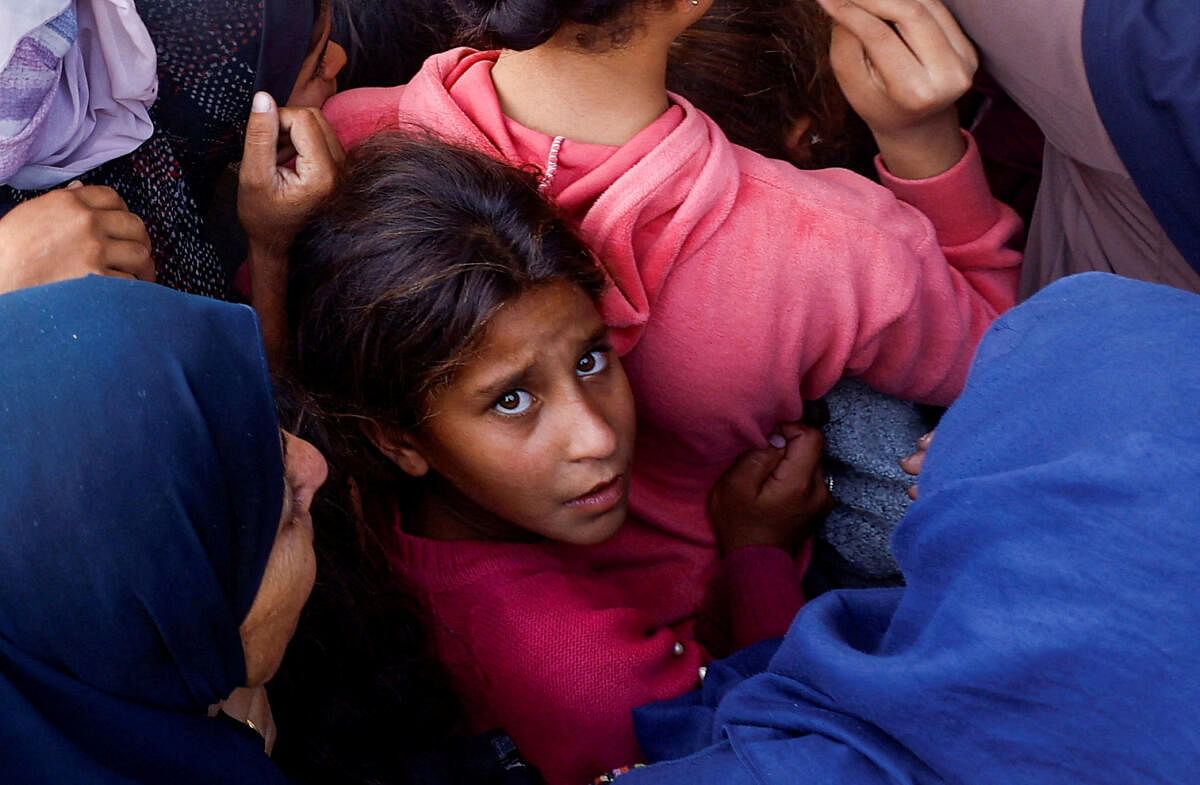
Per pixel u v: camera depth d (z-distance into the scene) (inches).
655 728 40.4
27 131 35.4
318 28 48.4
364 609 42.3
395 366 38.2
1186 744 23.2
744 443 49.5
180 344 27.6
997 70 46.4
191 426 27.2
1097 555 24.1
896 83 45.6
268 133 41.8
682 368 44.1
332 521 42.1
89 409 25.8
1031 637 24.7
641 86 39.5
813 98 53.4
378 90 49.8
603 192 39.3
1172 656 23.0
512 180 38.6
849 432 52.8
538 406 39.6
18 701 25.4
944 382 49.1
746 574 51.1
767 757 30.3
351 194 39.5
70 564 25.5
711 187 39.4
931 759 27.7
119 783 26.3
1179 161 40.6
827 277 42.0
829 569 58.1
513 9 33.9
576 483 40.6
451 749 42.9
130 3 37.7
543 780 43.9
